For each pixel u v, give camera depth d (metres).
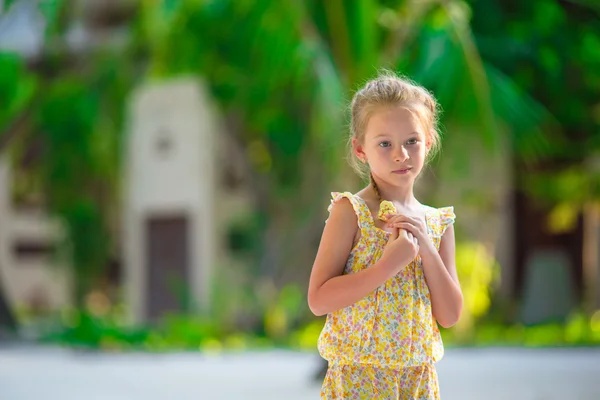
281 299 20.92
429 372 4.43
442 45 12.34
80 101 21.81
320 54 13.26
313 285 4.38
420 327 4.36
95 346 18.62
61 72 22.22
